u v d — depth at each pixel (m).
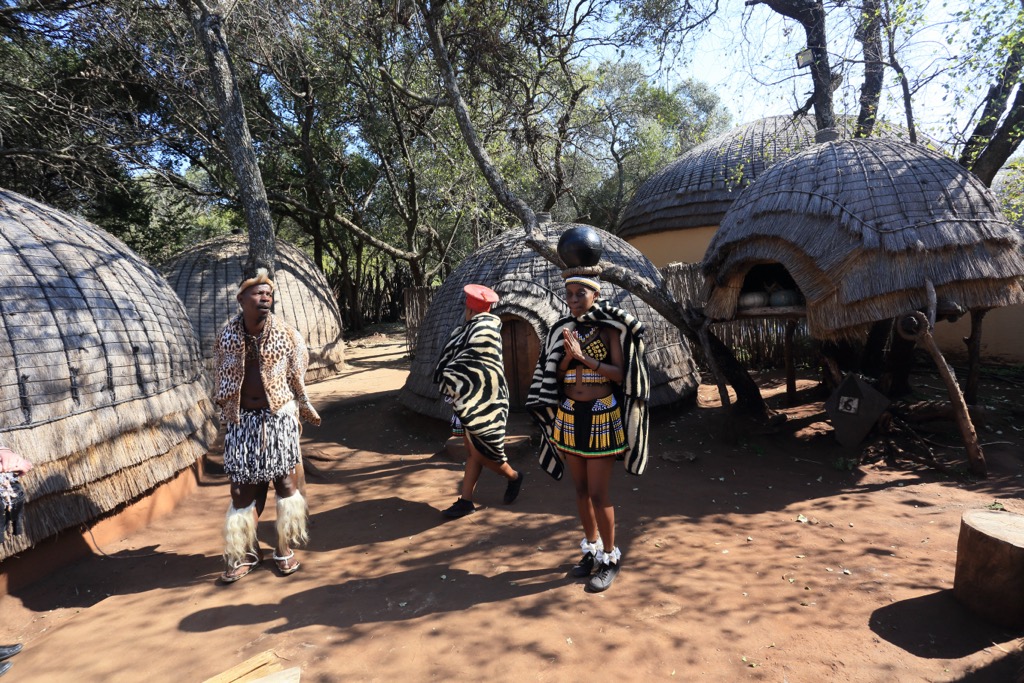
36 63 12.20
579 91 13.23
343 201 17.84
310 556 4.04
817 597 3.25
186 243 18.31
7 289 3.91
